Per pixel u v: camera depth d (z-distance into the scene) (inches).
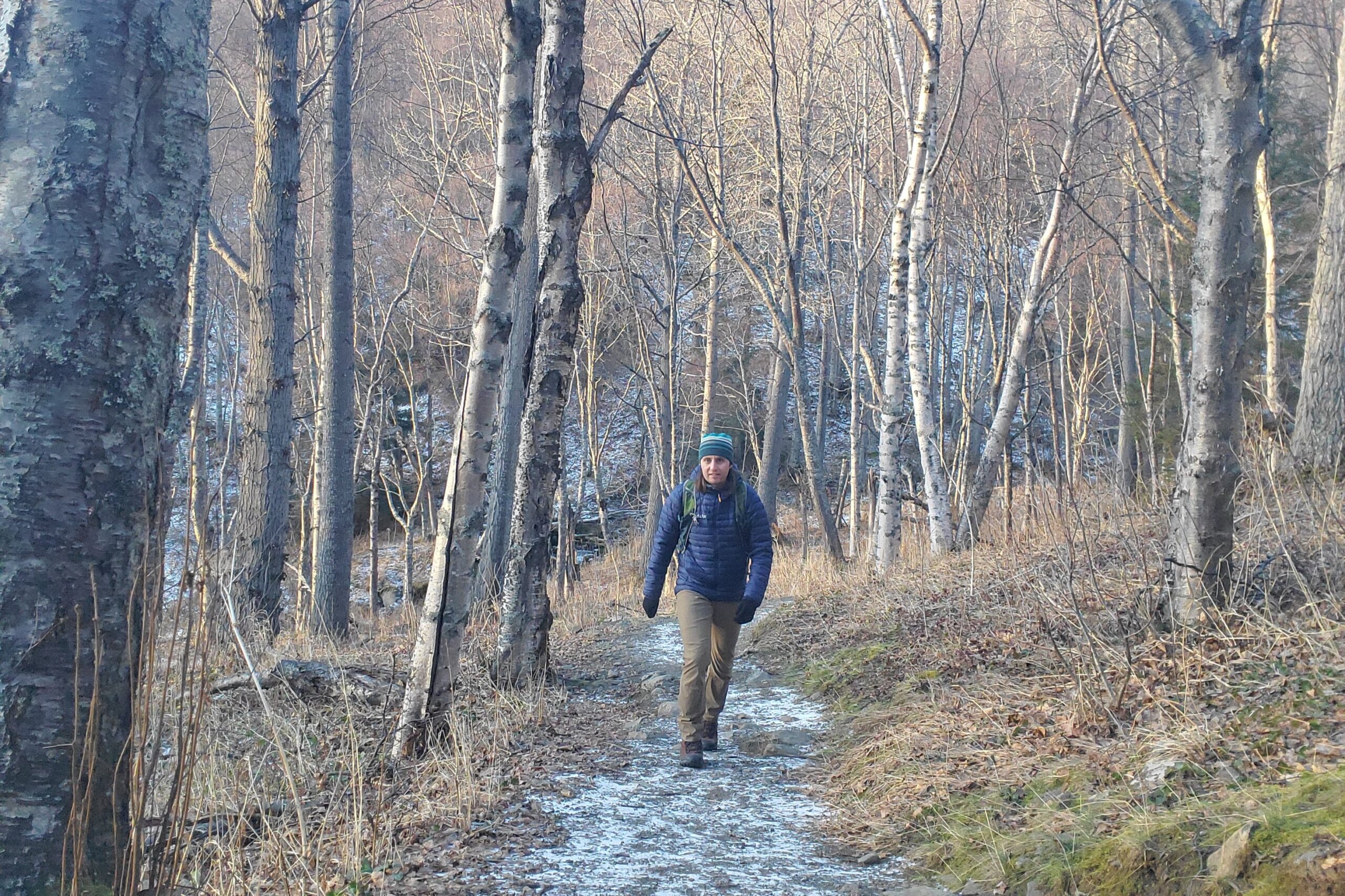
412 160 812.6
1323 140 590.2
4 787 93.0
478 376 226.7
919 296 531.8
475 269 837.8
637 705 281.3
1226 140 206.2
